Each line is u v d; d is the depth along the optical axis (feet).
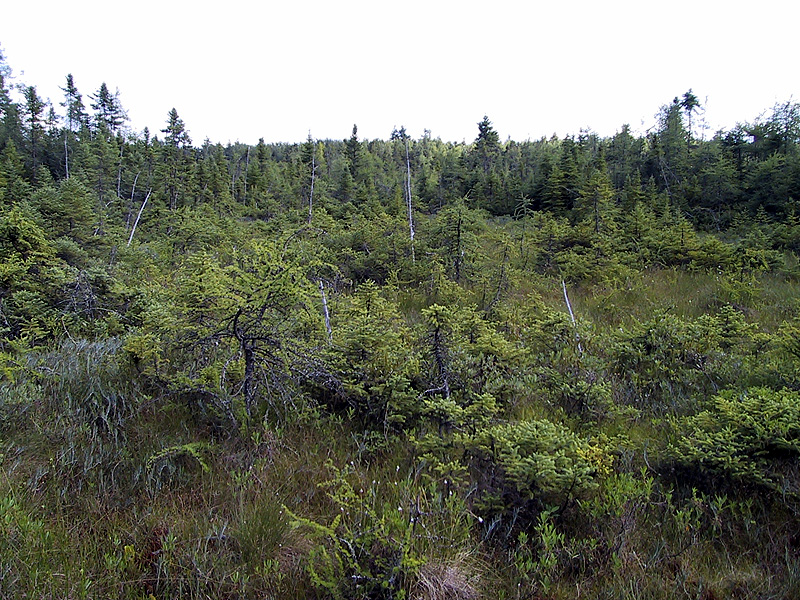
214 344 14.70
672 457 11.92
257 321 13.70
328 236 41.55
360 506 10.05
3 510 9.15
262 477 11.58
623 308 29.32
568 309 28.37
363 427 14.29
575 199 59.77
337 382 14.46
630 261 38.01
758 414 11.89
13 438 12.21
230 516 10.29
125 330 21.03
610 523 10.18
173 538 9.30
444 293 31.27
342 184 99.66
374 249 38.68
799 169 51.37
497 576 9.18
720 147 65.51
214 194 94.89
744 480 10.87
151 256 40.40
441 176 95.96
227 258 30.48
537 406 15.44
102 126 142.41
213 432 13.39
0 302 19.44
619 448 12.59
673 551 9.70
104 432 12.84
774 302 28.43
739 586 8.86
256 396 14.25
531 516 10.53
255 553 9.32
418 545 9.28
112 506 10.44
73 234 35.58
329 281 29.84
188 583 8.57
